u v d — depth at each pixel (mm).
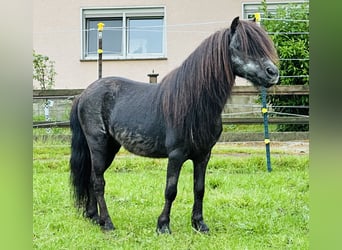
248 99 10719
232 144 9062
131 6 12398
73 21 12453
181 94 4766
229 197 6316
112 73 12430
